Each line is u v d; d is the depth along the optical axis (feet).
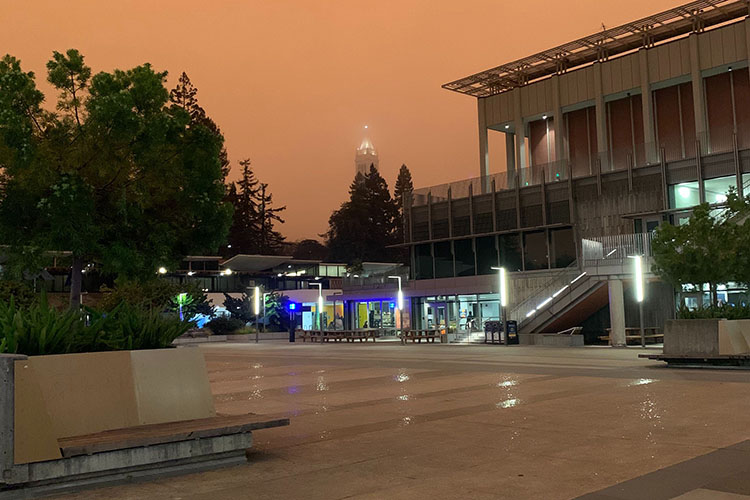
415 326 164.96
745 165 120.16
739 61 134.10
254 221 387.34
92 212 44.55
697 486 19.58
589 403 37.73
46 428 20.49
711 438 26.63
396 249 391.04
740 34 134.41
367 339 151.02
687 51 141.08
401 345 129.70
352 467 23.61
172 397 24.91
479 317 151.23
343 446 27.73
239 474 22.82
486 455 24.88
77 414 22.41
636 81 148.66
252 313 202.49
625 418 32.09
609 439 27.04
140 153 45.62
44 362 22.09
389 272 180.04
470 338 134.72
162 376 24.90
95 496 19.93
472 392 45.44
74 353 23.31
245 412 39.29
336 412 38.09
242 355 105.29
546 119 171.12
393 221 395.96
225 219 51.19
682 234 73.82
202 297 188.14
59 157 44.52
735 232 72.49
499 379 53.88
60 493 20.33
